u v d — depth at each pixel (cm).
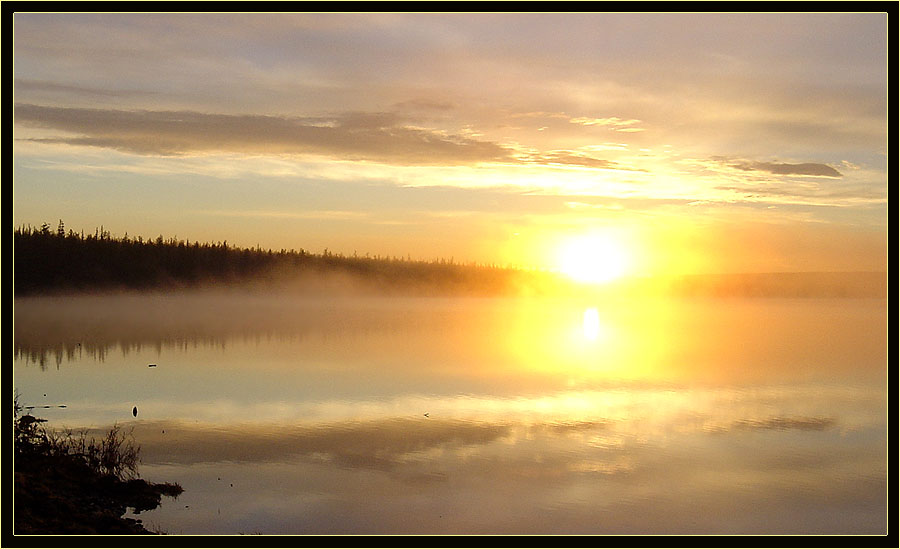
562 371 3756
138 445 1905
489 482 1716
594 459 1958
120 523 1234
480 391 3066
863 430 2373
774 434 2303
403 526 1407
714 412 2662
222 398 2761
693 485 1728
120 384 3066
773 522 1491
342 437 2123
